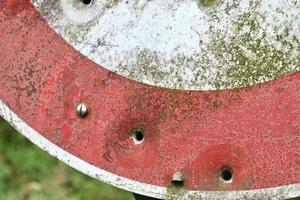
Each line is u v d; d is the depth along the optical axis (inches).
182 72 123.6
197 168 123.3
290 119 120.8
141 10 124.4
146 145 124.8
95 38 125.3
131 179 125.1
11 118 126.6
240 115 122.1
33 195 267.7
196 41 123.3
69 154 126.0
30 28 126.0
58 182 270.8
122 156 125.3
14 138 278.4
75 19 125.6
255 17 121.9
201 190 123.2
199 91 123.2
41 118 126.2
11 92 126.4
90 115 125.6
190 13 123.3
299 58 120.6
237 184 122.3
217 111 122.7
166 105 124.1
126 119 125.1
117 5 124.9
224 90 122.5
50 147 126.3
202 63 123.2
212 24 123.0
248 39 122.0
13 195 268.7
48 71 125.8
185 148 123.6
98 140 125.6
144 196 132.8
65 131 126.0
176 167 123.9
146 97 124.5
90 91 125.4
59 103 125.9
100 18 125.3
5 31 126.3
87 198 265.4
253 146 121.8
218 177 123.0
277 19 121.2
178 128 123.7
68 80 125.6
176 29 123.7
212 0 123.1
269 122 121.3
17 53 126.0
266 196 121.4
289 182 120.8
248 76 121.9
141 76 124.5
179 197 123.6
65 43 125.6
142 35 124.4
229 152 122.5
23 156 274.5
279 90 121.0
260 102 121.6
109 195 264.5
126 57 124.8
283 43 121.0
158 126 124.4
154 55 124.3
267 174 121.3
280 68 121.0
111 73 125.1
